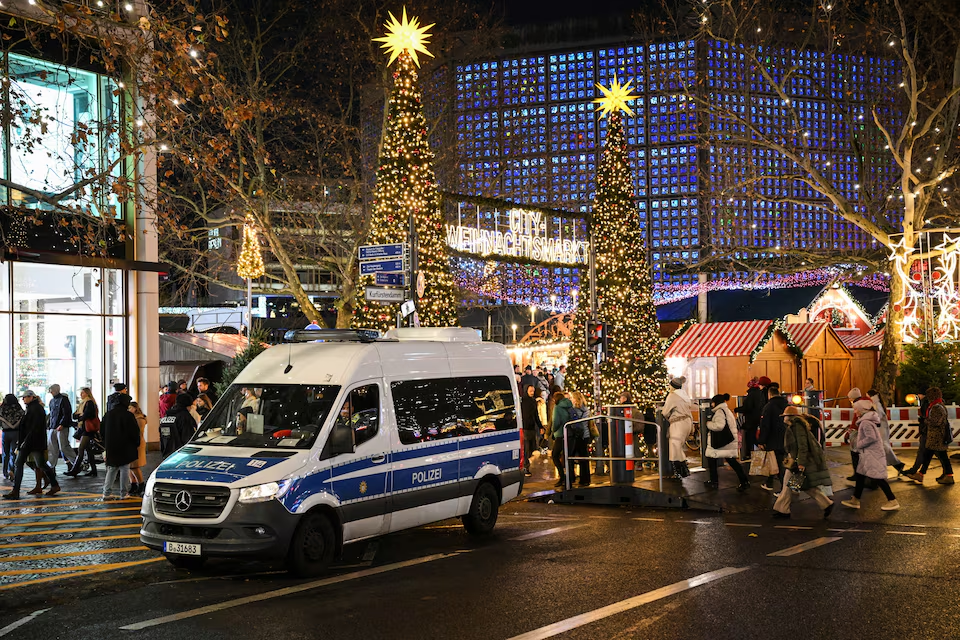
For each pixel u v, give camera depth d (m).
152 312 24.00
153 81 11.23
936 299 38.66
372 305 21.30
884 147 34.62
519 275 43.16
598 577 9.37
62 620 8.05
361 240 30.72
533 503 16.44
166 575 10.16
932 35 32.16
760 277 43.72
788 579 9.12
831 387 36.09
